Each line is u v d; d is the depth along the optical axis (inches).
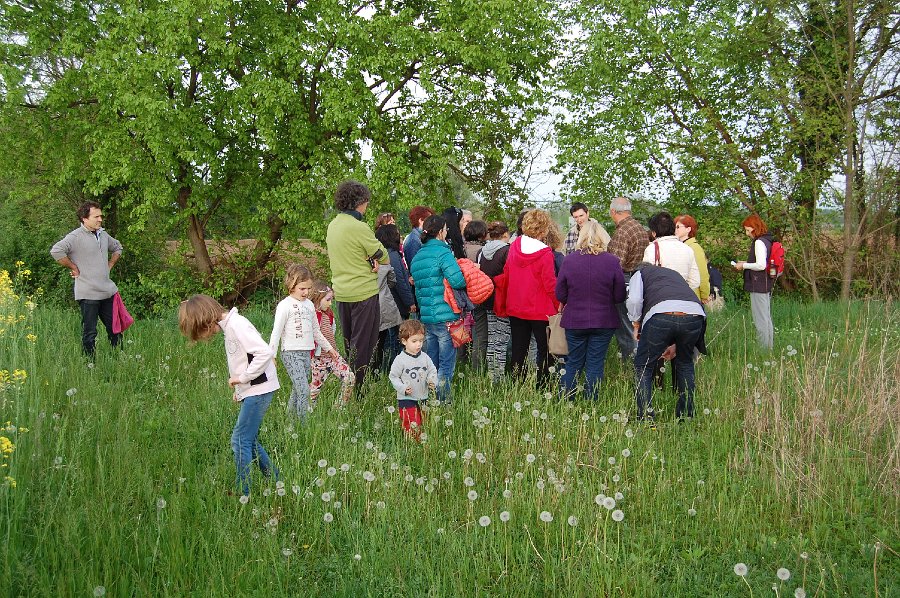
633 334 276.2
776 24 552.7
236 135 525.3
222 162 525.0
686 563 148.8
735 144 568.1
